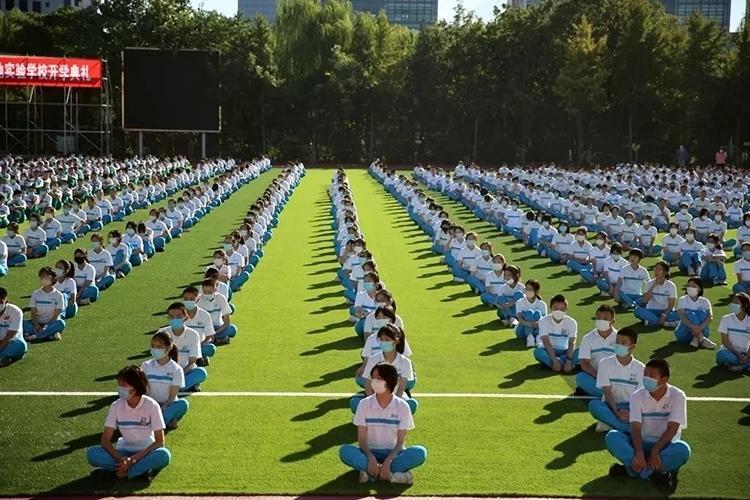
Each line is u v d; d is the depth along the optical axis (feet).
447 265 93.76
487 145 273.33
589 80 242.58
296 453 40.68
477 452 41.06
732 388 51.72
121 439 37.96
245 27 267.59
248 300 76.79
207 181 197.26
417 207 128.88
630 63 250.16
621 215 126.11
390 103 271.28
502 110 264.72
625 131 258.37
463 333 65.10
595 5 261.03
